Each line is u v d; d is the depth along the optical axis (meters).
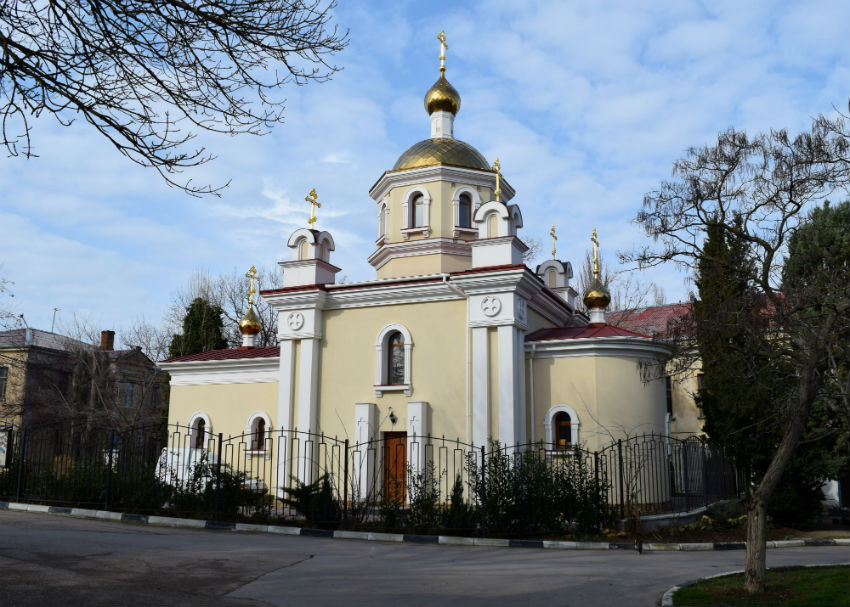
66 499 17.95
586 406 20.58
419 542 15.23
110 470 17.45
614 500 19.55
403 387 21.81
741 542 15.77
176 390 26.77
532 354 21.41
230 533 15.42
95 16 8.38
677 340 18.50
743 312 15.86
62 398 38.47
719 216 21.02
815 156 18.77
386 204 26.86
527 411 21.16
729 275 20.08
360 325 23.06
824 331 11.35
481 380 20.59
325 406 22.94
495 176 26.20
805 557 14.16
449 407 21.23
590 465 16.64
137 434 19.73
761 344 15.50
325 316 23.62
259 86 9.30
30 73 8.14
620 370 20.89
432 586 9.88
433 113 28.09
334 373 23.06
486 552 13.79
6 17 8.20
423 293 22.09
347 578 10.33
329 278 24.41
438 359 21.69
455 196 25.72
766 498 9.97
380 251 26.14
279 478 22.80
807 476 19.66
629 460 18.25
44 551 11.08
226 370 25.91
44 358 43.00
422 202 25.69
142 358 44.94
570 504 16.09
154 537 13.80
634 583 10.44
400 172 26.03
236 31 8.77
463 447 20.75
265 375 25.14
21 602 7.95
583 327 23.48
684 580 10.80
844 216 22.16
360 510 16.95
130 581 9.38
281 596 8.97
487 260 21.61
